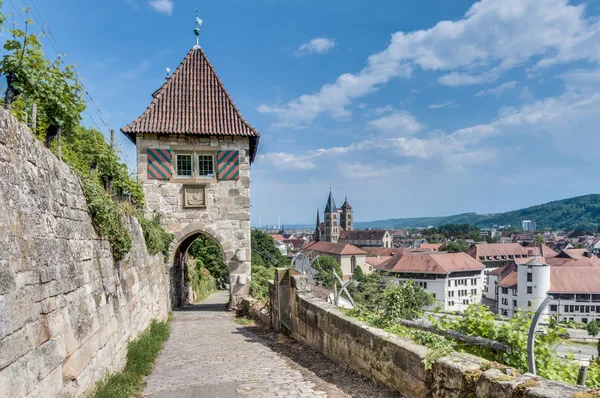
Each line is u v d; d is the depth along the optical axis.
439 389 4.33
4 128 4.17
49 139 6.30
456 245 134.50
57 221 5.26
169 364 8.15
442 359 4.35
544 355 4.55
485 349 4.88
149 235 12.19
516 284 71.25
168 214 17.81
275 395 5.81
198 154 18.14
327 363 7.58
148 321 11.30
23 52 5.82
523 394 3.18
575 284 68.12
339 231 174.38
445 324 5.46
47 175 5.19
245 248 18.17
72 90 6.75
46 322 4.49
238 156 18.30
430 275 80.50
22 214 4.29
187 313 17.47
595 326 55.44
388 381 5.51
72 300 5.36
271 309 12.38
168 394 6.03
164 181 17.83
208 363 8.07
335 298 8.72
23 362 3.87
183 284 22.59
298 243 178.00
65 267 5.29
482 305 5.36
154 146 17.75
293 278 10.41
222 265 43.81
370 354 6.03
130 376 6.65
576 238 187.62
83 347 5.49
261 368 7.49
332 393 5.80
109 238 7.53
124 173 12.03
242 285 18.16
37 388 4.11
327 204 169.25
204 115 18.52
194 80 19.70
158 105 18.45
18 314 3.88
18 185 4.32
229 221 18.20
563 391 3.00
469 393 3.84
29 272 4.23
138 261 10.39
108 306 6.99
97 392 5.59
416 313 6.55
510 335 4.64
